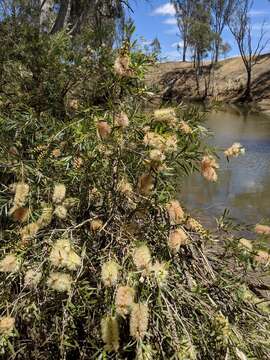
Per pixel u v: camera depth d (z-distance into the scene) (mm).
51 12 6516
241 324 2311
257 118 25406
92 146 2182
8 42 3486
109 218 2186
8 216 2455
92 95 3000
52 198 2211
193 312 2129
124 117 2141
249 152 13078
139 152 2186
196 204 7523
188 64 51188
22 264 1991
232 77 45906
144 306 1771
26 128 2549
